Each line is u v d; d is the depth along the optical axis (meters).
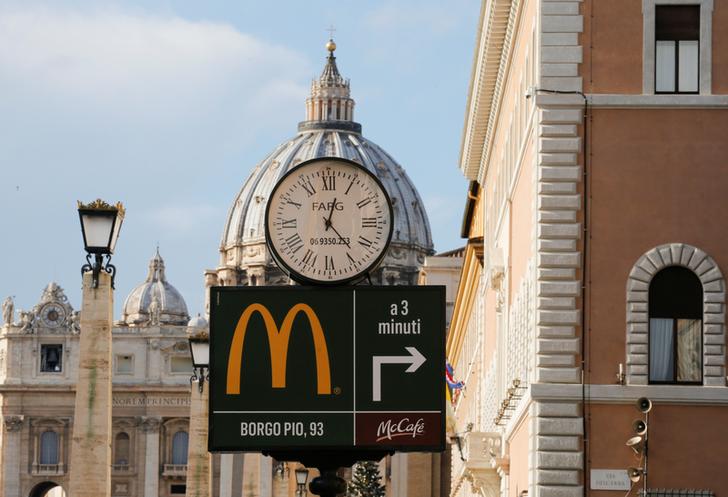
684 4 56.53
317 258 34.56
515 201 73.12
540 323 56.03
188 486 73.88
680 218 56.00
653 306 56.12
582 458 55.44
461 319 146.75
